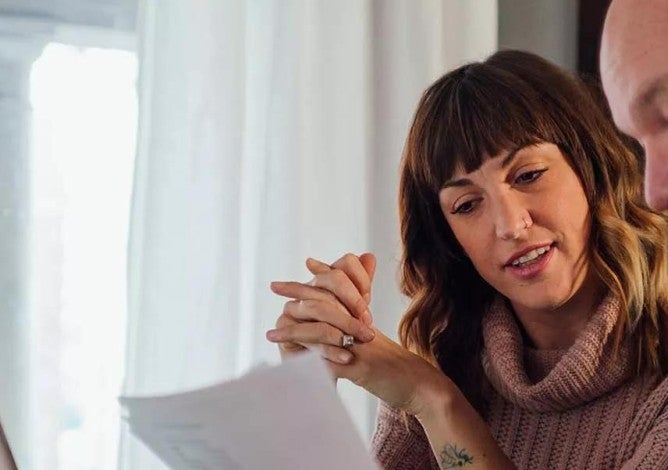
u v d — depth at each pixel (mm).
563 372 1399
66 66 1961
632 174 1467
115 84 1987
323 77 2020
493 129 1411
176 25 1886
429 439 1428
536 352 1505
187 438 1046
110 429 1962
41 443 1922
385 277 2076
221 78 1891
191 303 1863
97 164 1971
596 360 1392
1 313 1909
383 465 1585
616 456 1385
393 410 1596
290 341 1447
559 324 1480
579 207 1422
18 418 1911
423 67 2086
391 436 1592
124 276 1969
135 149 1892
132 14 2002
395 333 2068
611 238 1413
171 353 1848
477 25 2131
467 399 1547
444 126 1451
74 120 1961
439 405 1417
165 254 1852
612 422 1401
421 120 1497
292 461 1018
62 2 1960
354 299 1429
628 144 1465
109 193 1974
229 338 1875
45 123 1945
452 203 1468
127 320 1849
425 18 2086
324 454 1000
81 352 1952
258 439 1009
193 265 1868
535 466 1450
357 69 2025
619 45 956
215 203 1881
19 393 1914
